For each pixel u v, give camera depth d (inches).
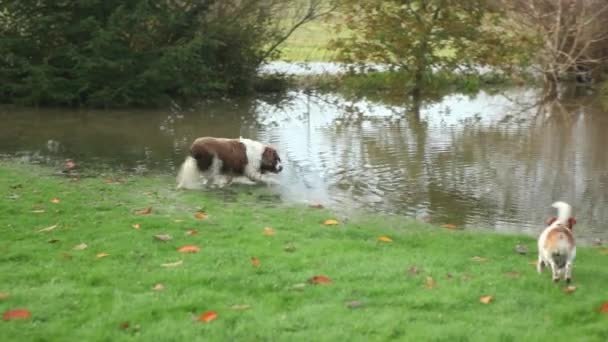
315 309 238.1
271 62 993.5
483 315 237.6
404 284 263.0
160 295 247.4
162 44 864.9
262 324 225.3
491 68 1015.6
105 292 249.1
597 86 964.0
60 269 272.4
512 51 901.2
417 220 386.0
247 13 914.7
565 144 621.9
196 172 450.3
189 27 872.9
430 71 914.7
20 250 295.0
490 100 914.1
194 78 852.6
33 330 217.9
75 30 797.9
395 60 928.3
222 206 399.5
